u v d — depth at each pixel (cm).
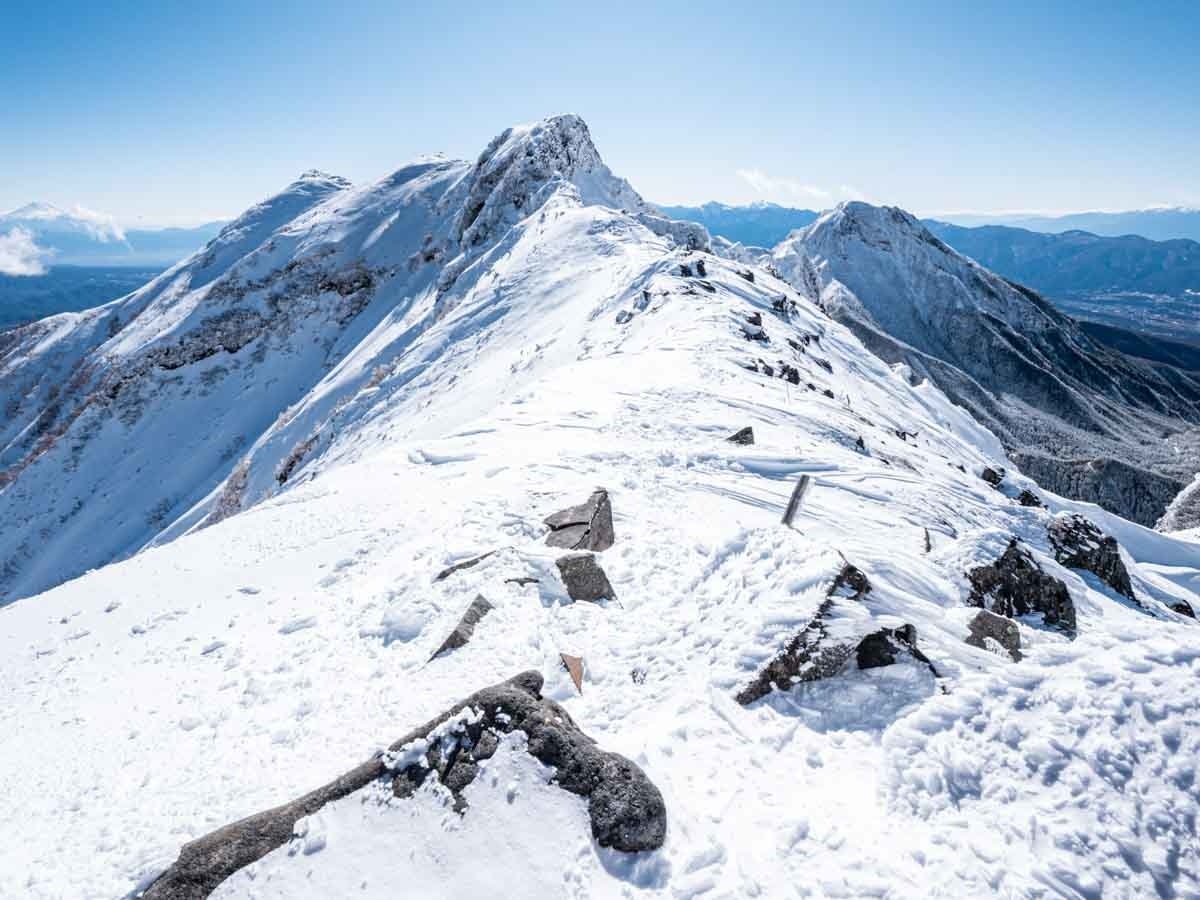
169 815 757
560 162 11012
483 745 685
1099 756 586
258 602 1388
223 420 11150
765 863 560
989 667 751
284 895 601
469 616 1039
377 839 635
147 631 1370
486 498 1525
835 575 849
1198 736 582
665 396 2361
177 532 8169
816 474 1684
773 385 2653
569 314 5144
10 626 1536
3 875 690
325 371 11712
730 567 988
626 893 562
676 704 772
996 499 1814
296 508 1922
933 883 518
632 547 1205
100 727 1006
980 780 594
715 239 14750
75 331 15825
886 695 723
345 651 1073
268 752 858
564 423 2177
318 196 18525
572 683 857
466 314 6381
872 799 604
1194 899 500
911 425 4372
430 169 16712
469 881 592
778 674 764
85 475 10619
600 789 627
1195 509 8912
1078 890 504
